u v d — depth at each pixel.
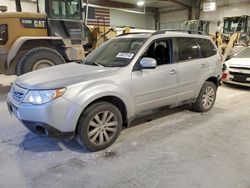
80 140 2.90
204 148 3.07
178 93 3.84
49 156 2.89
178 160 2.78
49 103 2.60
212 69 4.39
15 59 6.15
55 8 6.57
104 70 3.08
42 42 6.45
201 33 4.47
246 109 4.80
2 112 4.58
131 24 23.48
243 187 2.28
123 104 3.14
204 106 4.50
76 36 7.08
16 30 6.22
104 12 19.53
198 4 20.95
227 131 3.64
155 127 3.78
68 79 2.81
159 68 3.48
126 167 2.64
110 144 3.12
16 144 3.21
